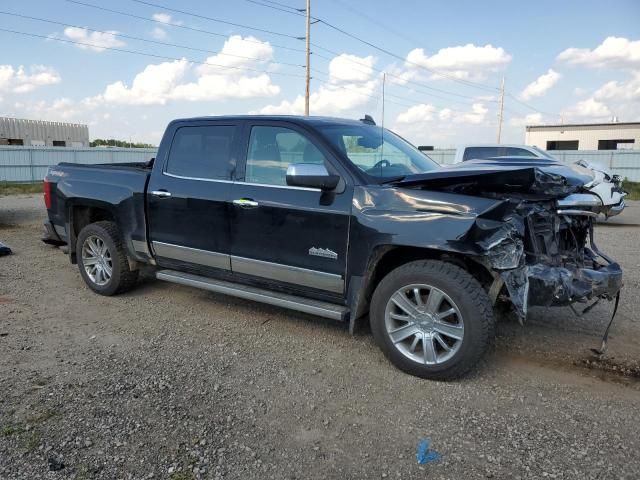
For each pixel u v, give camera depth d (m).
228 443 2.85
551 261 3.64
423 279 3.56
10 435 2.89
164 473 2.59
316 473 2.62
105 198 5.32
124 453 2.75
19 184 23.72
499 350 4.19
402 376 3.72
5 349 4.10
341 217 3.84
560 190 3.50
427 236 3.47
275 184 4.25
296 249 4.08
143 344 4.25
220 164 4.59
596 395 3.46
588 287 3.50
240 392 3.44
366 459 2.73
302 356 4.04
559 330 4.62
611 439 2.92
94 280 5.64
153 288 5.89
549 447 2.84
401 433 2.99
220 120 4.66
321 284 4.03
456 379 3.64
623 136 43.53
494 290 3.64
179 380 3.59
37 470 2.60
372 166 4.17
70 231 5.85
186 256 4.84
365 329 4.64
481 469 2.65
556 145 46.91
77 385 3.49
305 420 3.11
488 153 11.97
